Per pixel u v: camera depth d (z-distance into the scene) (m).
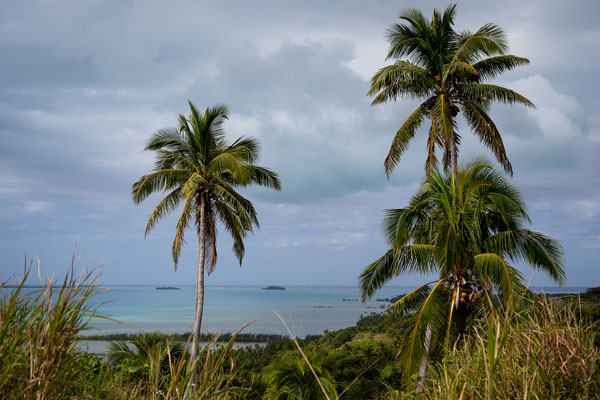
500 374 2.77
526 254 13.77
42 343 2.37
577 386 2.69
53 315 2.41
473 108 18.61
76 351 2.56
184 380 2.71
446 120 17.62
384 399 4.96
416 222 15.12
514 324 3.18
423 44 19.05
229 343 2.87
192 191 23.61
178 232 23.61
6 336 2.36
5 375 2.24
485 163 14.65
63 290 2.44
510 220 14.48
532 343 2.94
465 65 17.64
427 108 19.52
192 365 2.76
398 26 19.41
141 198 23.80
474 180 14.34
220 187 23.98
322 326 87.94
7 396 2.22
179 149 24.50
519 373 2.74
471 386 2.77
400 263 14.83
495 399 2.65
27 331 2.35
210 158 24.64
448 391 2.90
